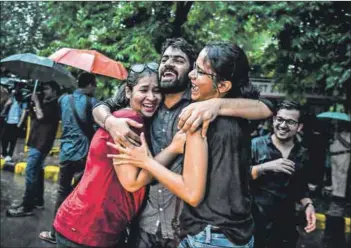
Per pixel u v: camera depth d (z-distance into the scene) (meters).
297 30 7.92
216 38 8.73
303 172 3.25
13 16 14.84
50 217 5.73
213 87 1.92
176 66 2.19
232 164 1.86
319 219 6.95
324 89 8.50
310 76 7.93
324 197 8.78
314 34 7.61
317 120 8.82
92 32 8.33
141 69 2.23
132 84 2.24
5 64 6.04
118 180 2.21
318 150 8.81
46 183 8.09
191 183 1.80
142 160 1.93
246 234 1.87
